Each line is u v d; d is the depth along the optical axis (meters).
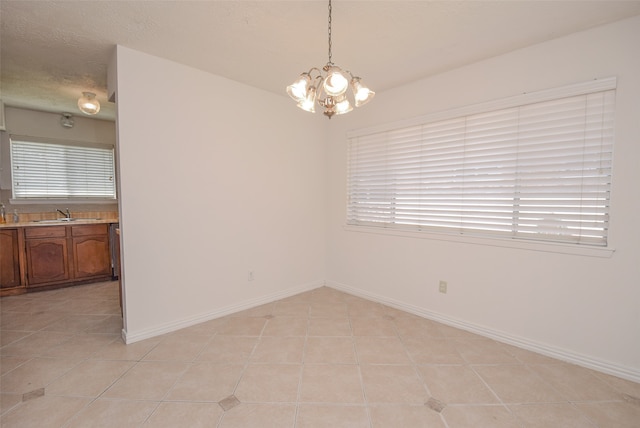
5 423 1.50
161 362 2.06
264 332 2.53
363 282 3.41
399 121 2.96
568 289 2.08
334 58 2.39
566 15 1.80
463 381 1.87
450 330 2.58
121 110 2.21
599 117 1.94
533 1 1.68
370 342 2.36
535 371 1.97
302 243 3.57
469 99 2.49
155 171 2.41
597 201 1.98
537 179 2.21
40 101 3.53
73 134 4.19
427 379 1.89
